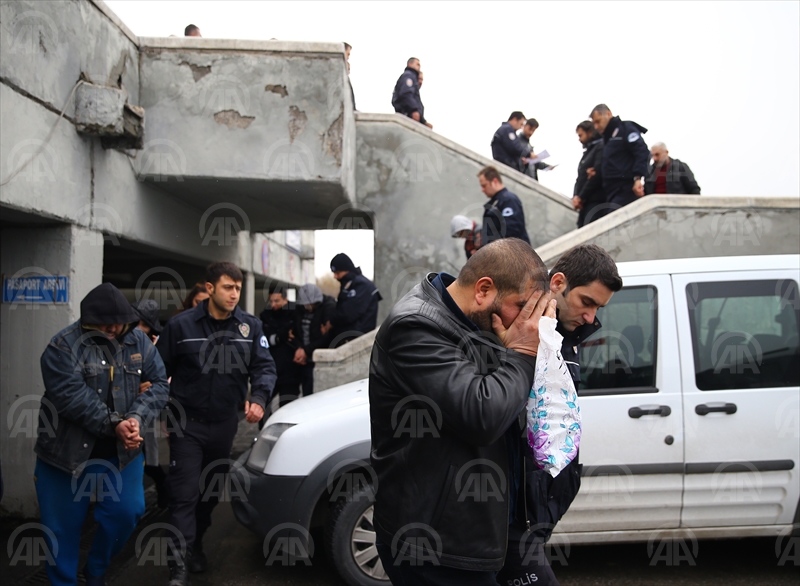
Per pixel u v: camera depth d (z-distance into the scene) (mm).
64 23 4051
